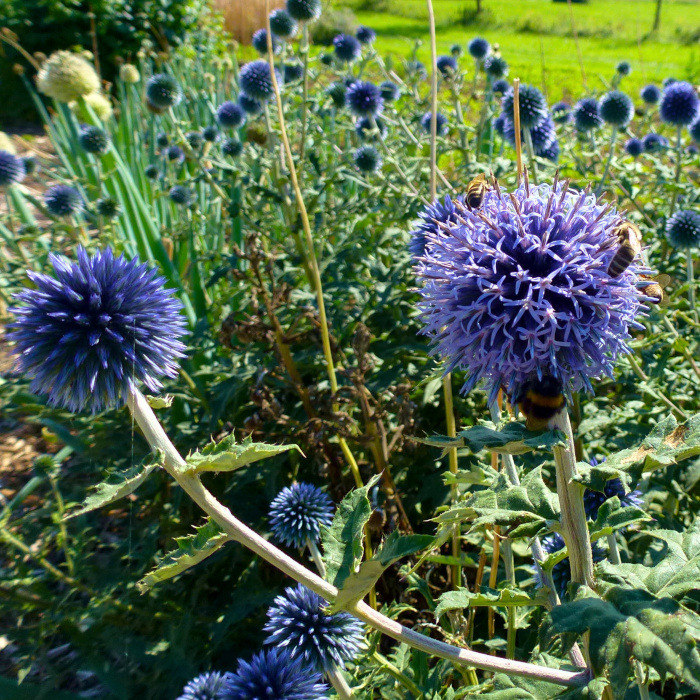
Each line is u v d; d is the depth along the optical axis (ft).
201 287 1.79
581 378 0.68
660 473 1.21
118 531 1.45
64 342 0.77
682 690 0.72
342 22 4.13
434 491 1.34
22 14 4.58
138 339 0.79
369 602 1.21
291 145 2.23
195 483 0.67
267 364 1.49
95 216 2.00
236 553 1.28
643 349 1.30
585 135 2.26
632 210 2.08
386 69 2.46
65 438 1.36
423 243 1.19
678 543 0.65
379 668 0.93
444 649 0.66
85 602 1.21
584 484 0.63
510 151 2.47
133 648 1.11
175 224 2.10
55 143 2.48
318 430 1.20
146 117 2.89
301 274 1.72
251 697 0.85
